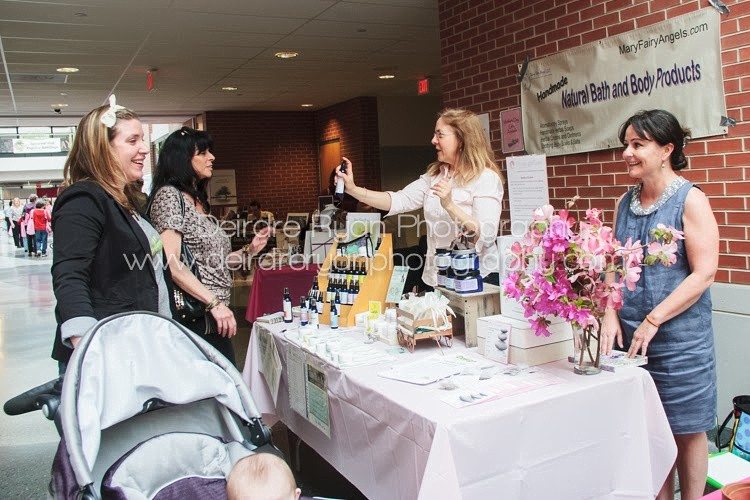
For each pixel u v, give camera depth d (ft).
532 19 17.04
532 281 7.01
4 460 13.12
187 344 7.25
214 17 21.56
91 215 6.76
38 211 68.39
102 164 7.06
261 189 46.93
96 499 5.47
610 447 7.13
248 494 5.49
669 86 13.41
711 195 12.74
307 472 11.62
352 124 42.88
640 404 7.28
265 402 11.68
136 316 6.91
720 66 12.39
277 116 47.14
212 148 10.32
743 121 12.10
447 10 20.29
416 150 43.47
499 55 18.29
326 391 8.61
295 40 25.49
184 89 35.86
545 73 16.72
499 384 7.10
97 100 38.78
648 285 7.92
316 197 48.52
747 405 9.26
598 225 7.01
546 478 6.67
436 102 43.83
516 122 17.90
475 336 8.68
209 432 7.32
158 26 22.39
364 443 7.69
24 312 30.81
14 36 22.75
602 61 14.94
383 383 7.44
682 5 13.10
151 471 6.59
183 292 9.56
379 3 20.90
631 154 7.82
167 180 9.98
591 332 7.37
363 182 42.14
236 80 33.73
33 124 49.29
